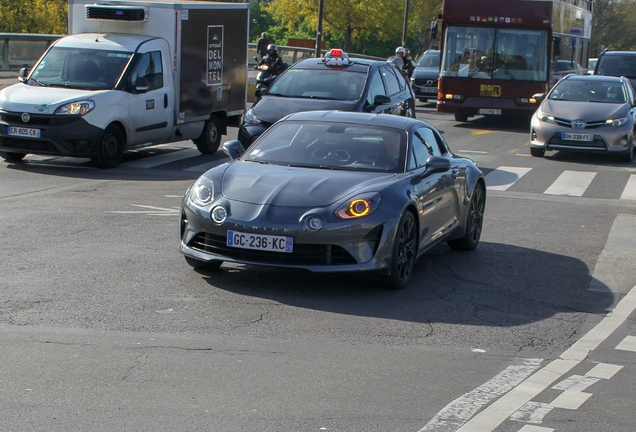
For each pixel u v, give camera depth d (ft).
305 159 26.21
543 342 20.21
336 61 50.55
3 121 46.34
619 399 16.37
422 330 20.74
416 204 24.84
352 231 22.82
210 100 55.77
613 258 30.22
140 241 29.43
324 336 19.88
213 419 14.61
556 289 25.64
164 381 16.43
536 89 81.25
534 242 32.65
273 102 47.47
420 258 29.12
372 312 22.11
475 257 29.71
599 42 320.09
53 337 18.93
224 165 26.03
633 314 23.07
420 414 15.19
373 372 17.46
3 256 26.58
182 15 52.24
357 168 25.70
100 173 46.32
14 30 213.66
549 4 80.38
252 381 16.62
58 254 27.09
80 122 46.19
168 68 52.01
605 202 43.27
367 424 14.62
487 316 22.33
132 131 49.16
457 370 17.83
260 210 23.16
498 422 14.92
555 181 50.06
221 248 23.40
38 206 35.53
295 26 227.61
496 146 67.97
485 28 81.87
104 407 14.99
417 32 228.02
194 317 20.94
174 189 41.63
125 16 51.37
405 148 26.58
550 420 15.12
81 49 49.96
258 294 23.29
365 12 189.57
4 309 20.95
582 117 58.65
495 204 41.50
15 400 15.17
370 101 48.52
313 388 16.35
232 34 57.82
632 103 61.31
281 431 14.19
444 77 83.15
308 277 25.30
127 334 19.38
